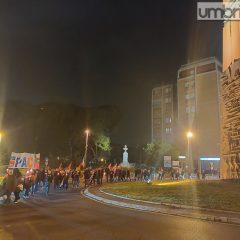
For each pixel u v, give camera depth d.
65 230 11.80
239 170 31.62
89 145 83.44
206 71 112.31
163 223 13.48
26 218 14.58
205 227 12.66
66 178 33.94
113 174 49.59
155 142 112.06
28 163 26.58
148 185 35.16
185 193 24.03
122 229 12.05
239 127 31.92
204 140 109.31
